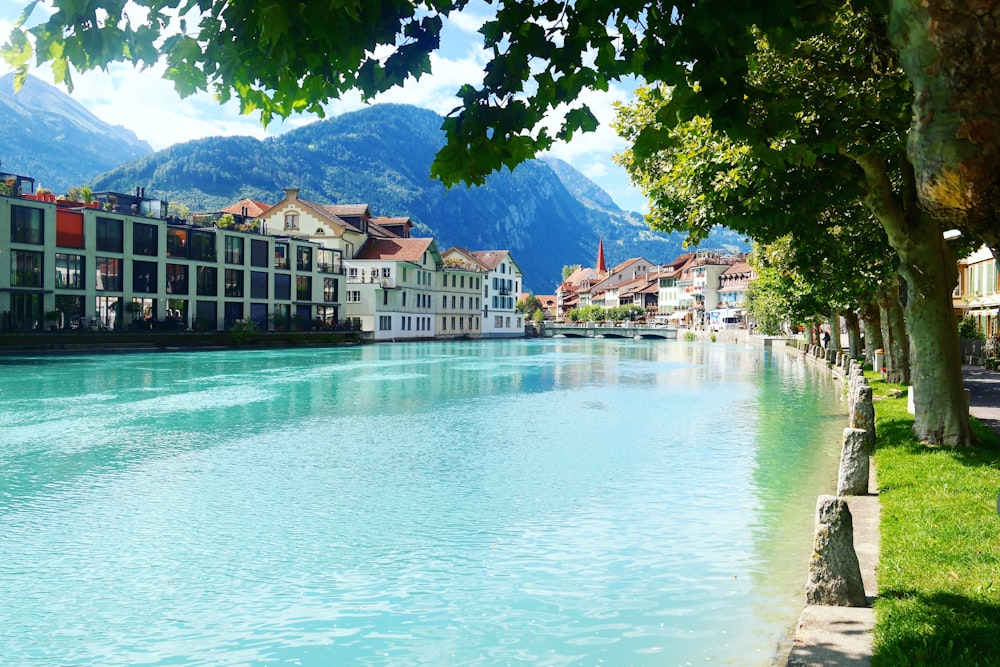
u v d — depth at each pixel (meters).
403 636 7.80
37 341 53.00
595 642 7.49
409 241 101.56
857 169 13.42
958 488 10.41
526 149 4.79
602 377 41.81
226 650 7.54
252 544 10.84
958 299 52.31
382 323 94.00
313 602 8.72
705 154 13.09
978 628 5.73
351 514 12.39
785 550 10.19
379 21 4.23
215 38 4.64
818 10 4.65
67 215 59.09
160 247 66.50
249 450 18.09
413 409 26.28
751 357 64.44
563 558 10.08
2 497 13.48
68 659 7.35
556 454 17.59
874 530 8.91
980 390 25.28
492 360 58.22
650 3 4.57
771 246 27.56
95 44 4.16
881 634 5.79
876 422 18.17
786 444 18.67
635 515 12.10
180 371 41.16
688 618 7.99
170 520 12.03
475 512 12.45
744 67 4.66
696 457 17.05
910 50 3.38
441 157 4.79
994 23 3.09
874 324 37.97
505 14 4.50
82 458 16.95
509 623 8.02
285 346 73.00
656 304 172.50
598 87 4.76
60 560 10.17
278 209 94.69
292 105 5.12
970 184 3.32
